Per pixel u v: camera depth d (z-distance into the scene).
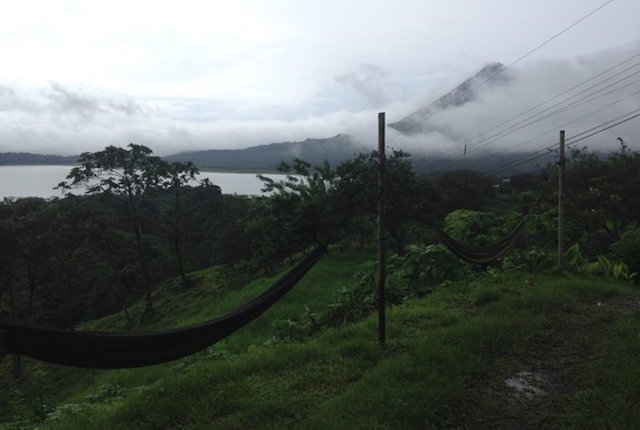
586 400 5.12
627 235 14.97
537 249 16.20
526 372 6.02
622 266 13.80
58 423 5.34
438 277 11.51
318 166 25.89
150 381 10.16
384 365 5.93
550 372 6.04
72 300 35.94
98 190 36.91
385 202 6.86
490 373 5.93
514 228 14.41
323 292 19.52
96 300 39.69
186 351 4.95
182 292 40.59
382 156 6.76
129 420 4.87
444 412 4.85
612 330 7.45
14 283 32.28
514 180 42.50
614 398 5.05
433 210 11.52
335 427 4.51
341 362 6.27
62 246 31.75
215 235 49.81
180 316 31.72
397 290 10.79
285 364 6.28
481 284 10.80
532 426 4.74
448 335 6.89
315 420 4.63
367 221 24.72
